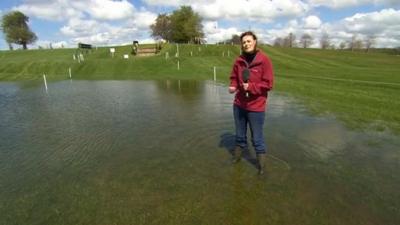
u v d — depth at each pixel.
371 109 9.48
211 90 15.57
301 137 6.67
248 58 4.56
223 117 8.69
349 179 4.55
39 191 4.39
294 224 3.45
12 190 4.44
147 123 8.22
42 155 5.89
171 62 36.81
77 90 17.47
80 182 4.64
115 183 4.56
